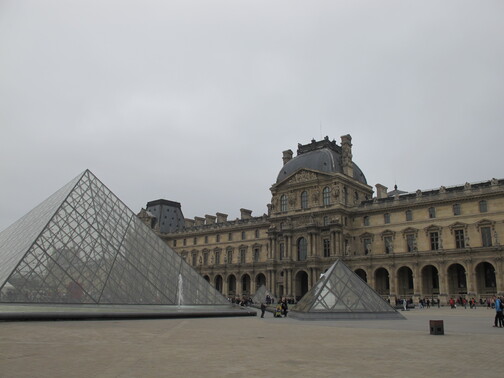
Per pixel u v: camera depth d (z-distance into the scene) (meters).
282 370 18.36
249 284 158.38
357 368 18.91
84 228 57.56
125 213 66.31
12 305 43.50
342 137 137.88
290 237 132.88
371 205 126.88
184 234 179.25
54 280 48.38
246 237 158.88
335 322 48.88
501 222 103.88
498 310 40.56
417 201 117.94
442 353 23.31
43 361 20.03
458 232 110.88
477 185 110.00
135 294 54.03
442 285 107.38
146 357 21.47
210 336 31.69
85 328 35.91
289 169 141.88
